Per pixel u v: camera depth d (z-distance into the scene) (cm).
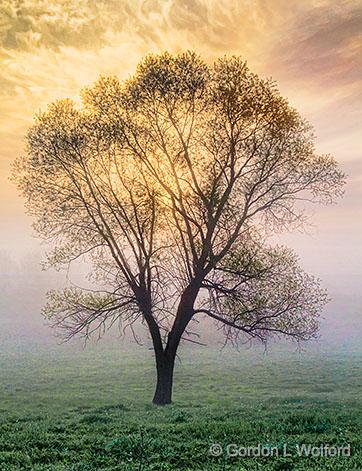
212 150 3009
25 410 3209
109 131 2923
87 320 3012
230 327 3038
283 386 5097
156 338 3039
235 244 3033
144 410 2809
